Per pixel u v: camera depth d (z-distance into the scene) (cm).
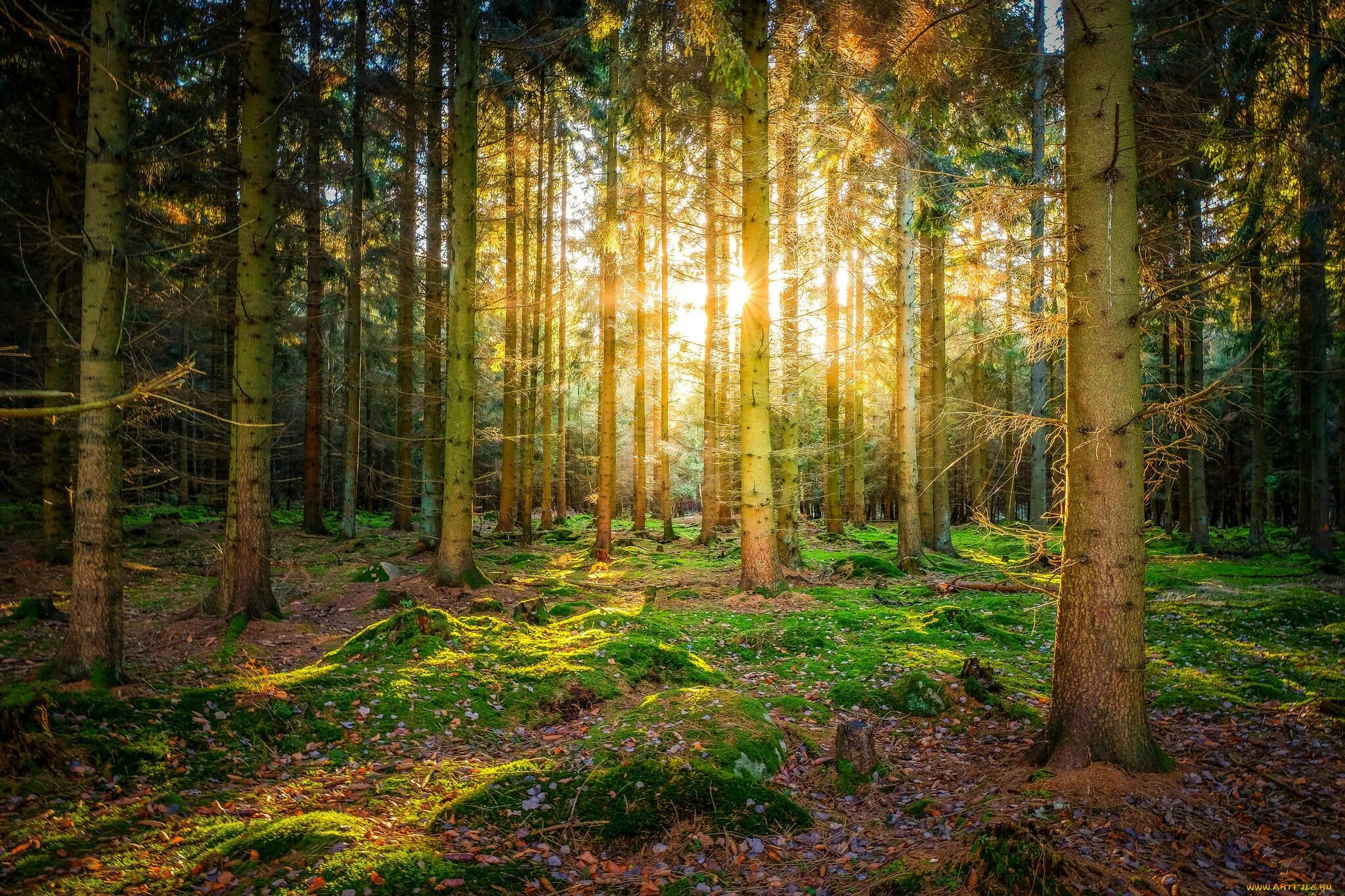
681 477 3722
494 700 641
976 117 1056
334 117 1733
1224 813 409
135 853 396
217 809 448
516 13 1708
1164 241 606
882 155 1275
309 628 889
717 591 1236
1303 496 1722
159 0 1256
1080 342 468
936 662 788
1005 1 1170
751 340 1203
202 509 2408
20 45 1173
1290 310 1438
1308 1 594
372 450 3100
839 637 921
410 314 2086
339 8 1648
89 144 606
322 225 2008
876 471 3488
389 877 353
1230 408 1828
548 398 2373
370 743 558
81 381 618
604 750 500
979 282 853
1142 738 457
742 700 573
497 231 2080
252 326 904
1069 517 478
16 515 1816
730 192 1462
